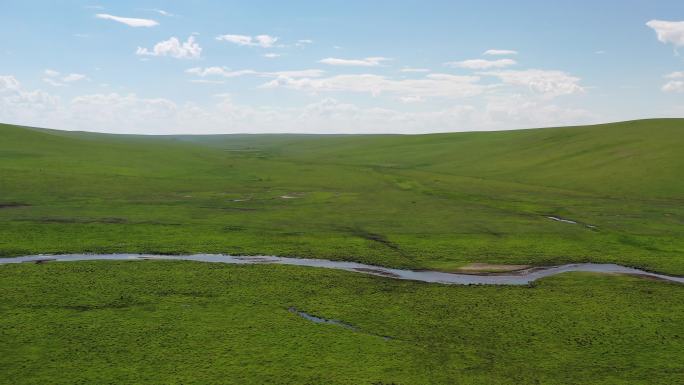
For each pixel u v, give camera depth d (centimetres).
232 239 5597
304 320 3381
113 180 9275
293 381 2608
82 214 6519
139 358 2809
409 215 7144
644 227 6347
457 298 3866
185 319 3356
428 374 2714
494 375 2716
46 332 3102
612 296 3941
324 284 4138
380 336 3178
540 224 6544
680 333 3269
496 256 5106
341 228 6275
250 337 3106
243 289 3969
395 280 4312
